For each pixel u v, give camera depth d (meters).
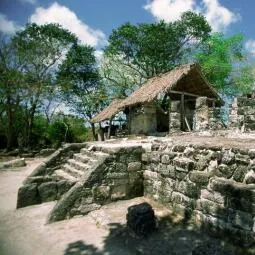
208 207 5.55
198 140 7.92
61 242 5.62
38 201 8.22
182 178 6.39
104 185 7.42
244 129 10.91
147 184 7.82
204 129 13.49
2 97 24.69
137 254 4.97
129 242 5.39
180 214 6.40
